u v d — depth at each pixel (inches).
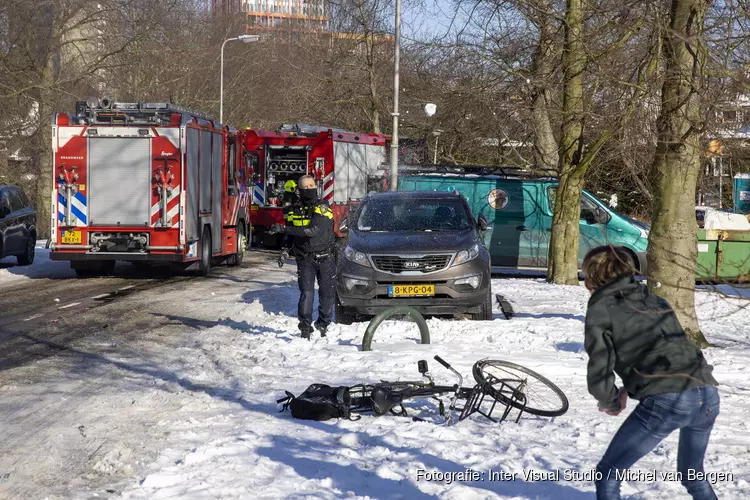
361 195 1190.3
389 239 488.1
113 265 799.7
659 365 162.4
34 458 233.3
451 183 829.2
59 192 716.0
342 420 267.6
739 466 222.8
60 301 595.8
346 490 202.5
